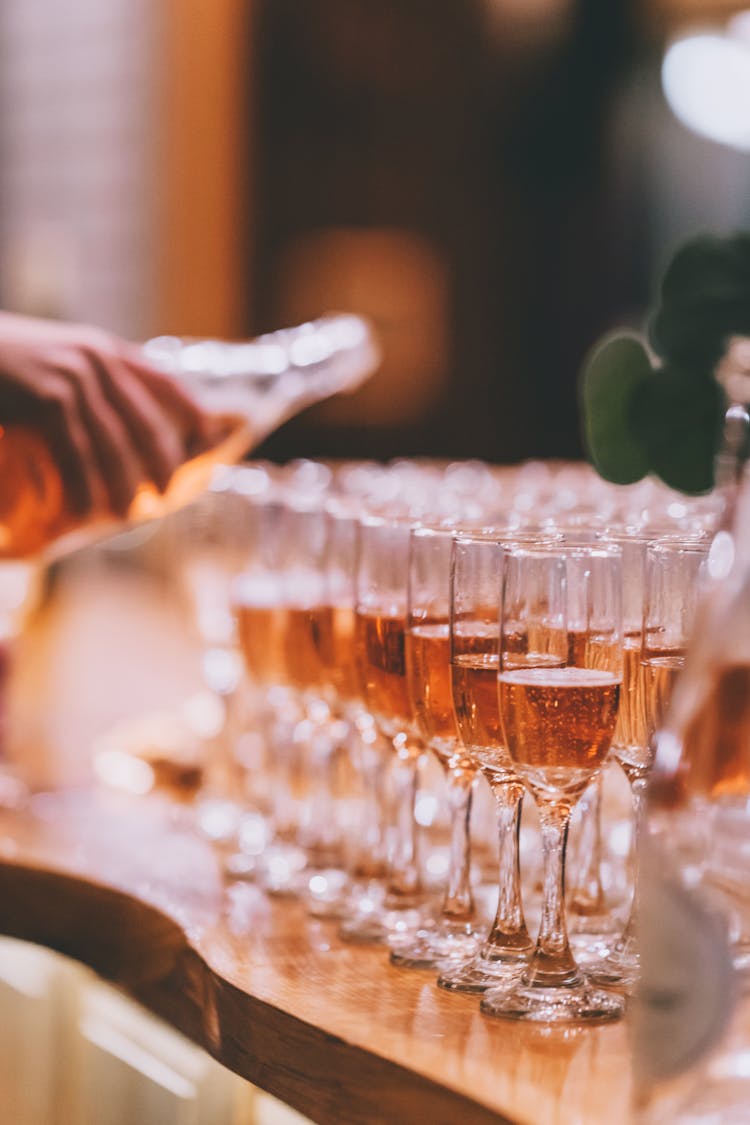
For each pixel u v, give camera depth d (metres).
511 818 1.23
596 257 5.61
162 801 1.71
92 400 1.59
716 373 1.41
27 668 2.57
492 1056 1.10
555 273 5.61
